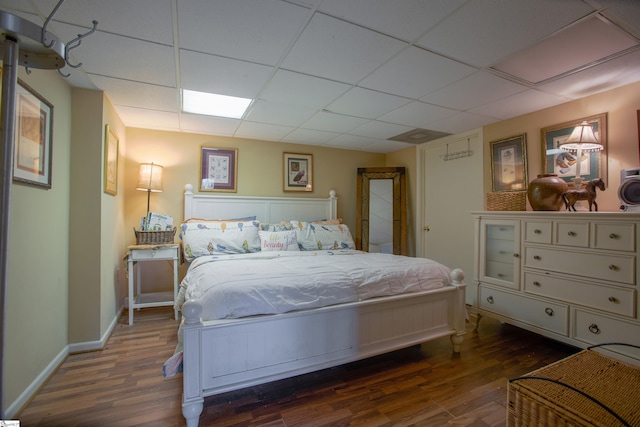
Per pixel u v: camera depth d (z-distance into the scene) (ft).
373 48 5.98
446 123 10.72
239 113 9.77
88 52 6.07
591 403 3.47
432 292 7.36
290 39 5.66
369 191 14.69
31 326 5.60
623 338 6.34
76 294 7.44
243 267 7.29
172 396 5.73
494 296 8.98
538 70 6.84
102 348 7.66
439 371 6.82
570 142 7.63
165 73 6.98
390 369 6.92
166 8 4.77
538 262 7.93
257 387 6.15
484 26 5.27
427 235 13.62
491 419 5.21
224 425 5.00
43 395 5.70
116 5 4.69
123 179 10.66
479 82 7.45
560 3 4.68
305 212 13.66
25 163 5.34
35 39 2.73
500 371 6.83
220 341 5.16
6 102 2.69
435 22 5.16
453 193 12.38
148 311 10.68
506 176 10.22
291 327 5.75
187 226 10.36
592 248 6.86
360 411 5.39
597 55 6.19
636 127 7.23
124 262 10.43
